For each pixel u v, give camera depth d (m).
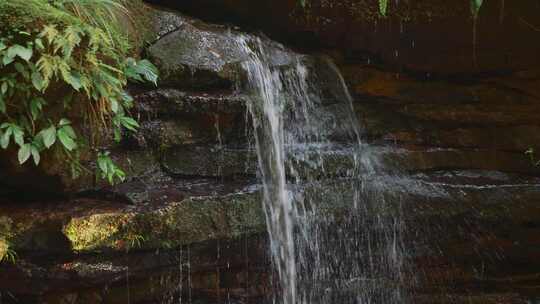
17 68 3.29
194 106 4.13
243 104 4.26
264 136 4.45
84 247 3.46
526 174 5.36
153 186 4.02
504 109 5.38
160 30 4.43
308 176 4.60
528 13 5.03
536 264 5.12
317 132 4.95
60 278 3.50
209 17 5.20
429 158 5.13
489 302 4.91
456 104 5.38
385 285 4.71
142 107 4.02
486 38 5.16
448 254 4.88
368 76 5.25
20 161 3.31
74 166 3.69
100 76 3.55
